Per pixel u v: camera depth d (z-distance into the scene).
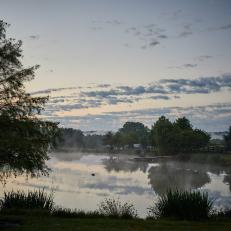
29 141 15.90
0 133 15.42
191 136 126.19
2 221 15.80
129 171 75.19
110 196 37.66
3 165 16.17
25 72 17.14
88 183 50.16
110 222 16.47
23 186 42.53
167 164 98.38
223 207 30.98
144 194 39.78
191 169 80.31
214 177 61.00
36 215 17.44
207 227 15.96
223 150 116.62
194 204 18.20
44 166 17.25
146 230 15.01
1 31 17.14
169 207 18.59
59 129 17.45
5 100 16.72
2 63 16.98
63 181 51.25
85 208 29.34
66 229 14.64
